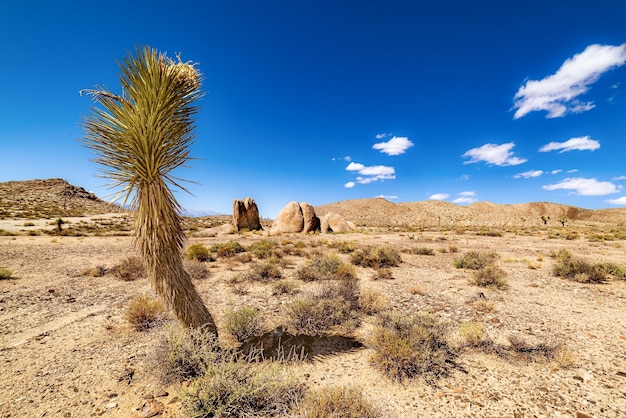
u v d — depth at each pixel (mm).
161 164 4078
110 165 3982
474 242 27375
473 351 5113
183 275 4406
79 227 41969
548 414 3506
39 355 4926
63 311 7176
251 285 9969
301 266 12961
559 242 26844
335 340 5660
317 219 41188
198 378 3818
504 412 3553
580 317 6883
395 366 4371
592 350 5145
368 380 4246
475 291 9367
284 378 3879
